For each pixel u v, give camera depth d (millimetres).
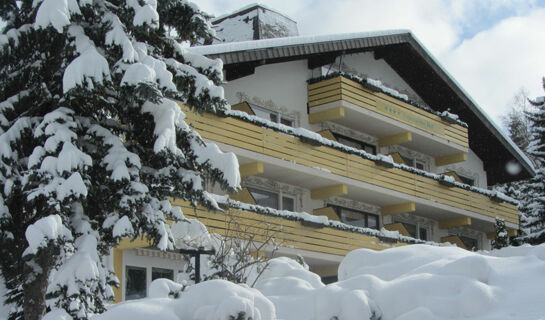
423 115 25281
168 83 8781
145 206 9109
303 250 19094
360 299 8008
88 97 9031
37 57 9148
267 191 20781
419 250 10172
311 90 22672
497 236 25094
